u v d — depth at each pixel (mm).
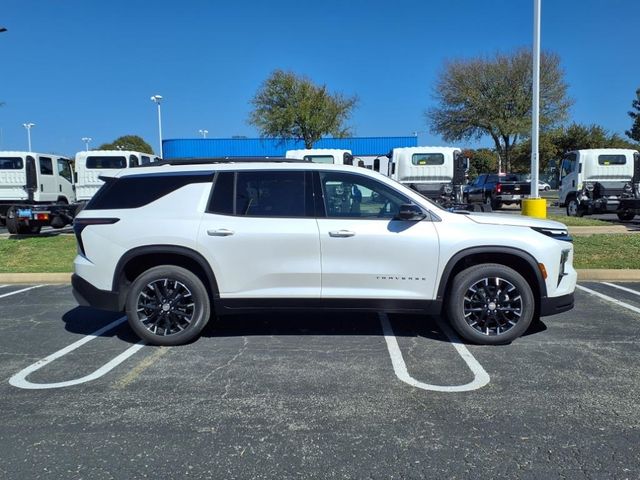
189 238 5520
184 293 5695
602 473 3277
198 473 3326
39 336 6227
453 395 4430
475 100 36438
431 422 3961
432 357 5348
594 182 19188
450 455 3504
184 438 3760
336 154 19812
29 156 16375
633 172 19266
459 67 37469
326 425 3932
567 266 5738
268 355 5461
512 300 5570
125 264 5605
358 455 3516
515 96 36406
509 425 3900
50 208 15047
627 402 4270
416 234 5465
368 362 5227
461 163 18234
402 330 6305
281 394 4488
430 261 5465
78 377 4918
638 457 3459
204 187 5684
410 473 3305
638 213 17812
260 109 45375
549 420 3973
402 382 4715
